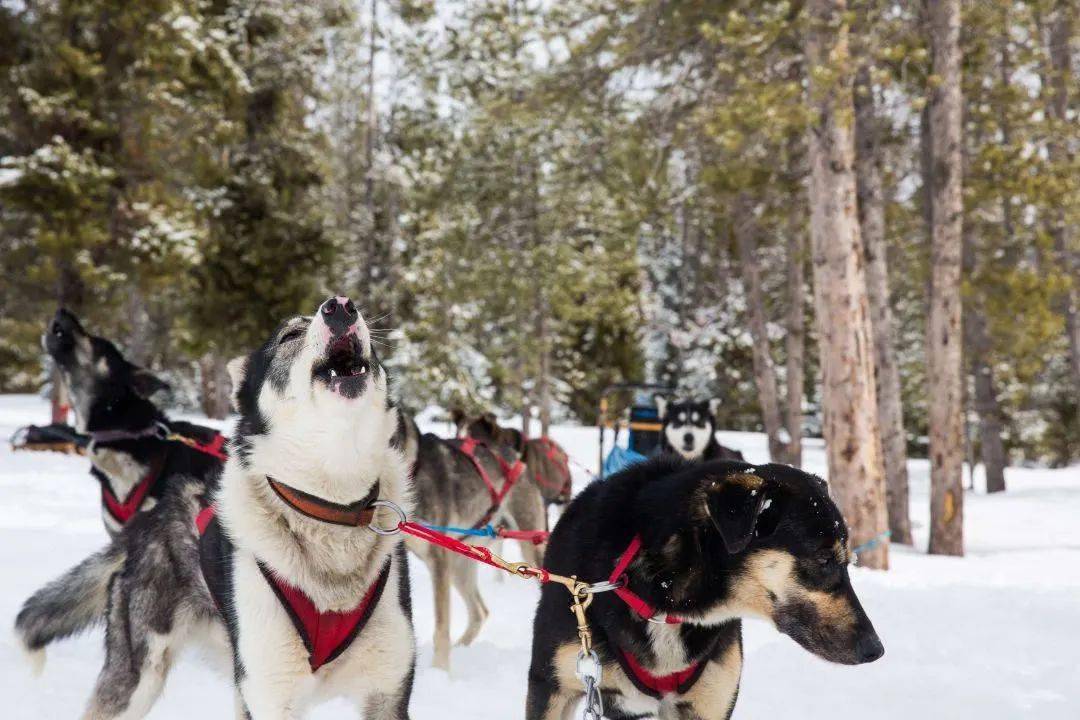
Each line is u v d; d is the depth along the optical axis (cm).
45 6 1789
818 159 1013
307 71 2570
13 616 577
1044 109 1512
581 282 2573
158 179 1955
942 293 1201
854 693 498
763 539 315
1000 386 3225
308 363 280
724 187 1434
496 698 497
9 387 4488
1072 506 1686
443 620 582
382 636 306
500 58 2244
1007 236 1595
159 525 360
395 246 2639
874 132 1378
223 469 328
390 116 2572
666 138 1277
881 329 1378
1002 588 805
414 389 2633
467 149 2292
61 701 416
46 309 2102
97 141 1853
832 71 934
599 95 1306
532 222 2427
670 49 1210
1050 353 2306
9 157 1786
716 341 3306
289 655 291
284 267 2462
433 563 596
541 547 819
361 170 2992
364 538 298
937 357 1203
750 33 997
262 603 290
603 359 3891
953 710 472
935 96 1202
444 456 677
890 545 1332
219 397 3206
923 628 648
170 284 2172
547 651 349
